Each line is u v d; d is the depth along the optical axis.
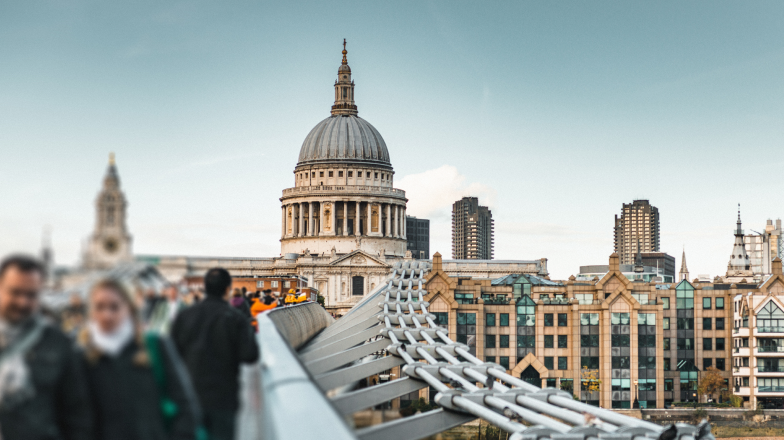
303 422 11.40
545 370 122.00
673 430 24.22
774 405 125.56
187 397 8.95
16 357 7.87
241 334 12.46
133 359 8.45
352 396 34.62
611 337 123.38
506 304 123.94
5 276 7.60
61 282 8.03
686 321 132.38
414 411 76.75
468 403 29.44
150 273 9.28
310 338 70.19
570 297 130.50
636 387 122.62
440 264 125.69
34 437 7.84
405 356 40.16
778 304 125.69
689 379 130.38
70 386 8.16
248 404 13.84
